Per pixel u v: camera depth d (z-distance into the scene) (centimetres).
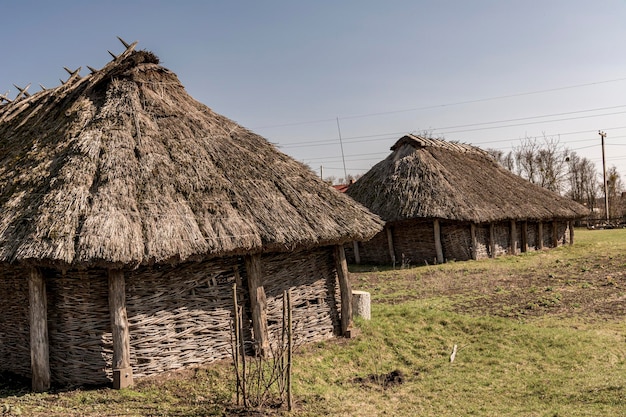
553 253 2630
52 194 775
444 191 2275
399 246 2389
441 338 1095
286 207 959
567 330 1117
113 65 1073
